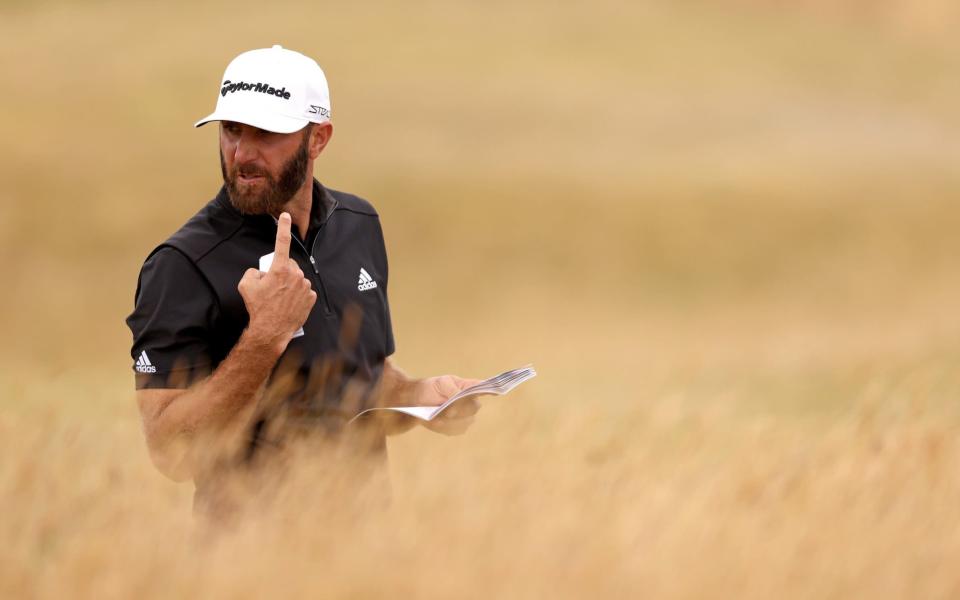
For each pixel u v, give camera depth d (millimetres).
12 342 104812
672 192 164875
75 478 13773
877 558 13617
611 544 12641
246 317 13688
